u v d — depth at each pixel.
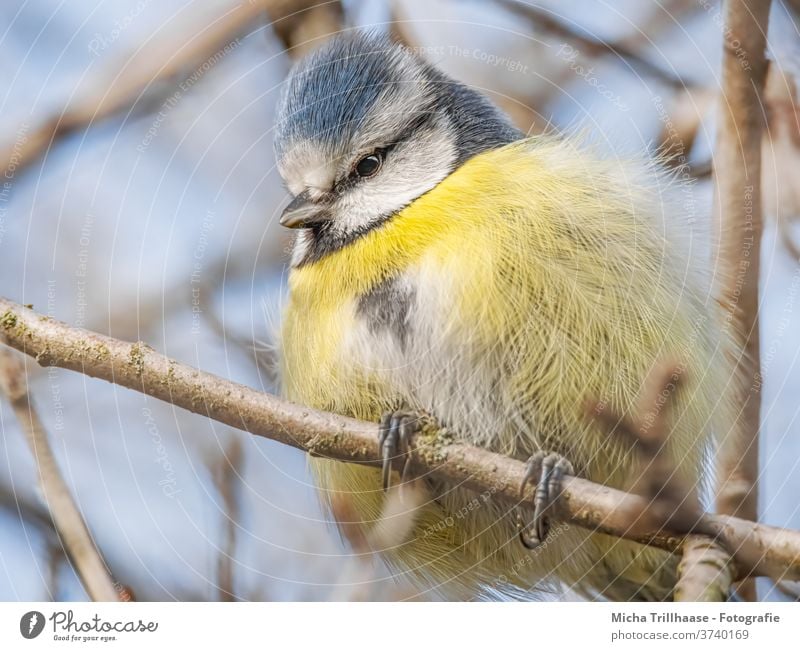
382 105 2.16
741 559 2.12
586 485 2.14
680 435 2.15
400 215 2.16
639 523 2.13
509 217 2.15
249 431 2.14
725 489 2.15
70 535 2.13
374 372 2.16
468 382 2.15
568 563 2.16
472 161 2.16
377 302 2.16
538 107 2.17
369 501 2.16
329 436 2.14
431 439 2.15
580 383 2.15
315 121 2.16
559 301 2.15
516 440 2.15
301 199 2.16
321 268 2.16
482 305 2.15
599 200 2.16
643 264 2.15
